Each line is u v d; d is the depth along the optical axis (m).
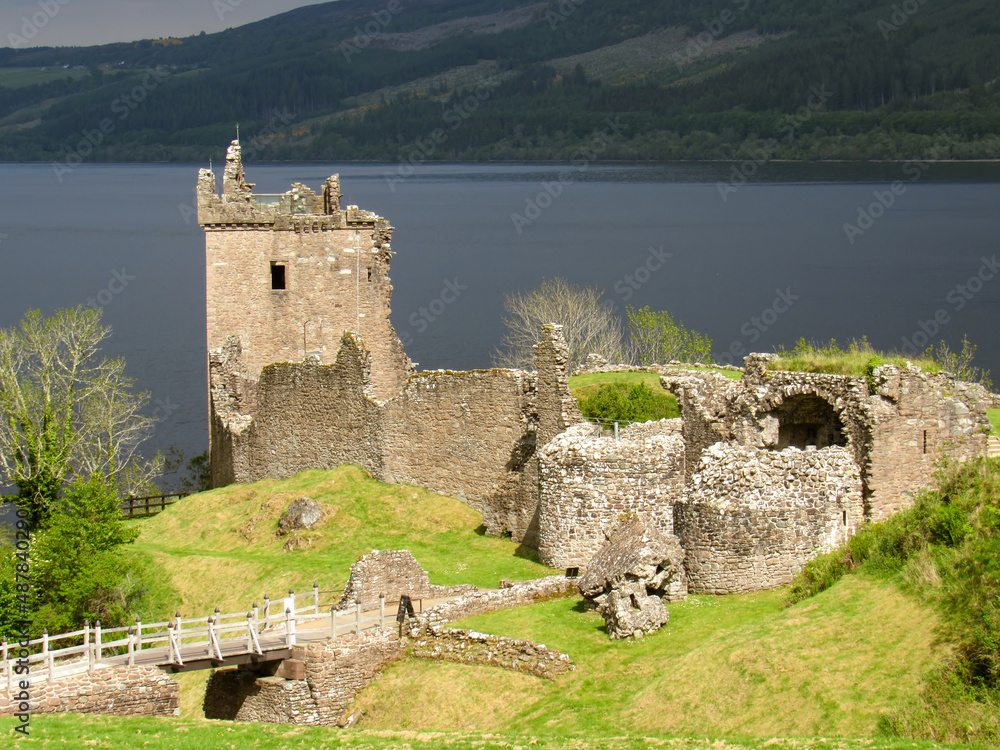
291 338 84.25
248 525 64.81
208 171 83.00
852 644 36.41
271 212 83.62
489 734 37.16
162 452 116.56
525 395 60.62
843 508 45.44
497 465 61.75
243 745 37.44
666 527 51.12
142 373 150.00
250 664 44.84
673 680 37.50
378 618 46.25
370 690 43.12
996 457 42.81
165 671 43.38
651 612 41.88
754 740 33.84
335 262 83.94
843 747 32.38
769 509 43.94
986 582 35.94
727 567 43.66
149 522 69.19
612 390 64.56
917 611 36.69
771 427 50.25
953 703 33.50
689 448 54.34
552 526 52.03
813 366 49.66
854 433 47.72
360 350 67.50
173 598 57.50
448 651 43.19
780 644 37.09
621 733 36.28
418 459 65.12
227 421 76.88
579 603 45.19
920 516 40.62
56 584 53.66
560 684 40.06
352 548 60.09
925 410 47.78
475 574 53.62
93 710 41.59
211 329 83.94
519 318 154.88
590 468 51.12
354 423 68.06
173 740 37.84
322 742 37.53
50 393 85.06
